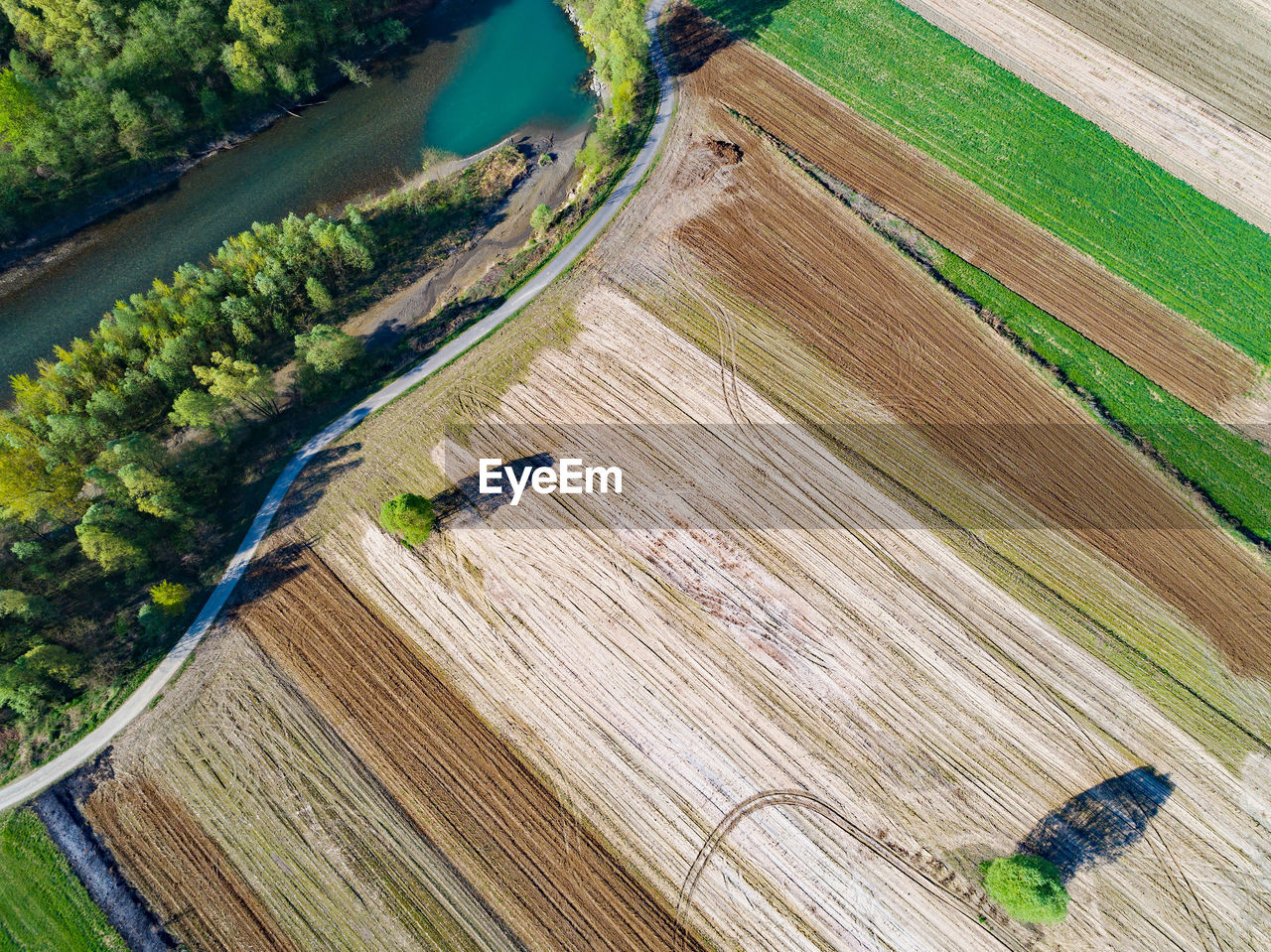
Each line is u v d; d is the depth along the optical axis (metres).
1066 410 41.59
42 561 37.50
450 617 37.16
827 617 36.59
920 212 48.28
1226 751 33.78
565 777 33.78
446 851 32.44
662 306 45.31
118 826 32.84
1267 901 31.19
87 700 35.16
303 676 35.88
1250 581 37.19
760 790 33.31
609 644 36.28
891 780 33.41
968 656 35.75
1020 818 32.69
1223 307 44.78
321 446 41.75
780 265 46.53
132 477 35.81
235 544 38.97
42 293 49.31
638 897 31.53
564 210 49.94
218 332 43.44
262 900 31.64
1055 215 48.00
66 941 30.70
